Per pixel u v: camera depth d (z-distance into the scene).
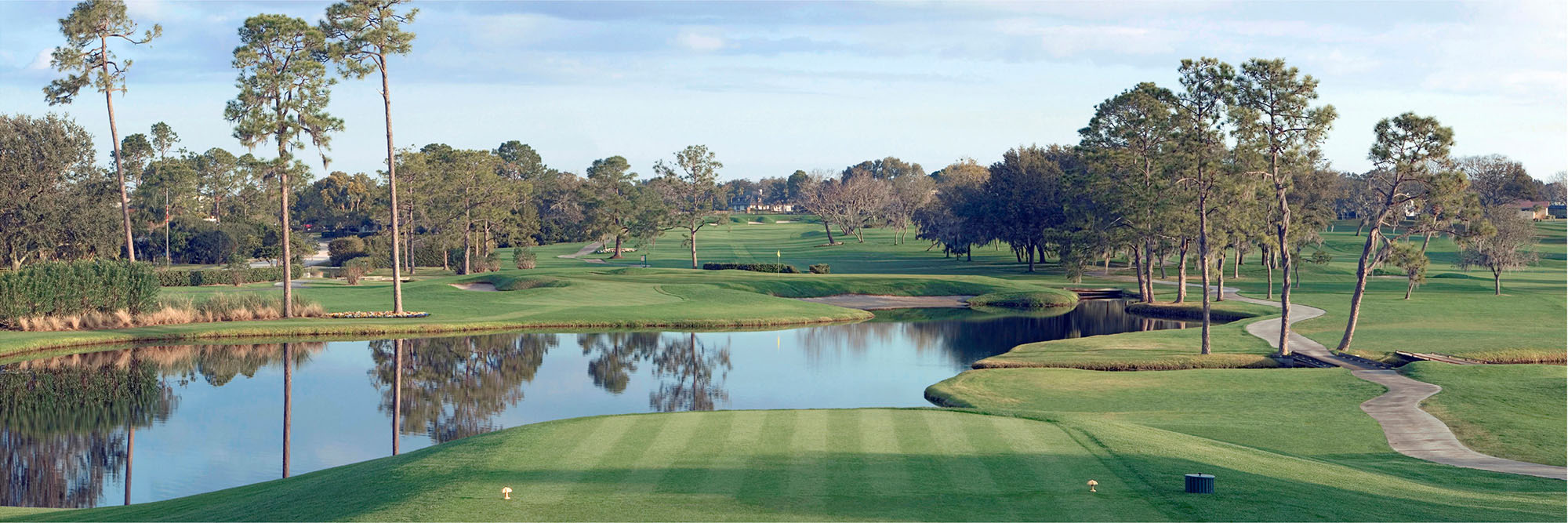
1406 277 93.81
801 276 86.06
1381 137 40.38
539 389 35.97
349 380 37.81
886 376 39.22
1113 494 14.42
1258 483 15.66
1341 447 23.33
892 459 16.66
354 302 61.59
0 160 64.88
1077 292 83.94
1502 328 52.53
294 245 99.44
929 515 13.11
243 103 51.88
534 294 67.19
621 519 12.80
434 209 105.62
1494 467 20.75
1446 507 14.98
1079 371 37.75
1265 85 42.53
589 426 19.91
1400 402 29.72
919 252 135.62
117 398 33.84
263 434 28.14
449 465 16.28
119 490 22.08
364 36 53.28
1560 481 18.52
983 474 15.61
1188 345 46.06
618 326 55.38
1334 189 101.56
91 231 68.00
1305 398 31.03
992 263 115.88
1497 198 150.25
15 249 67.06
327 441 27.16
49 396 34.16
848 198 163.38
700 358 44.75
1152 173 66.56
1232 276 97.81
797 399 33.94
